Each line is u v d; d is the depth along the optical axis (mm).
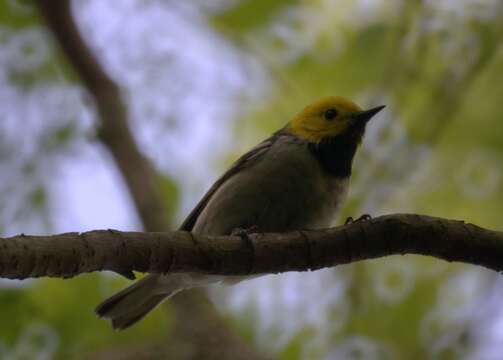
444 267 12977
